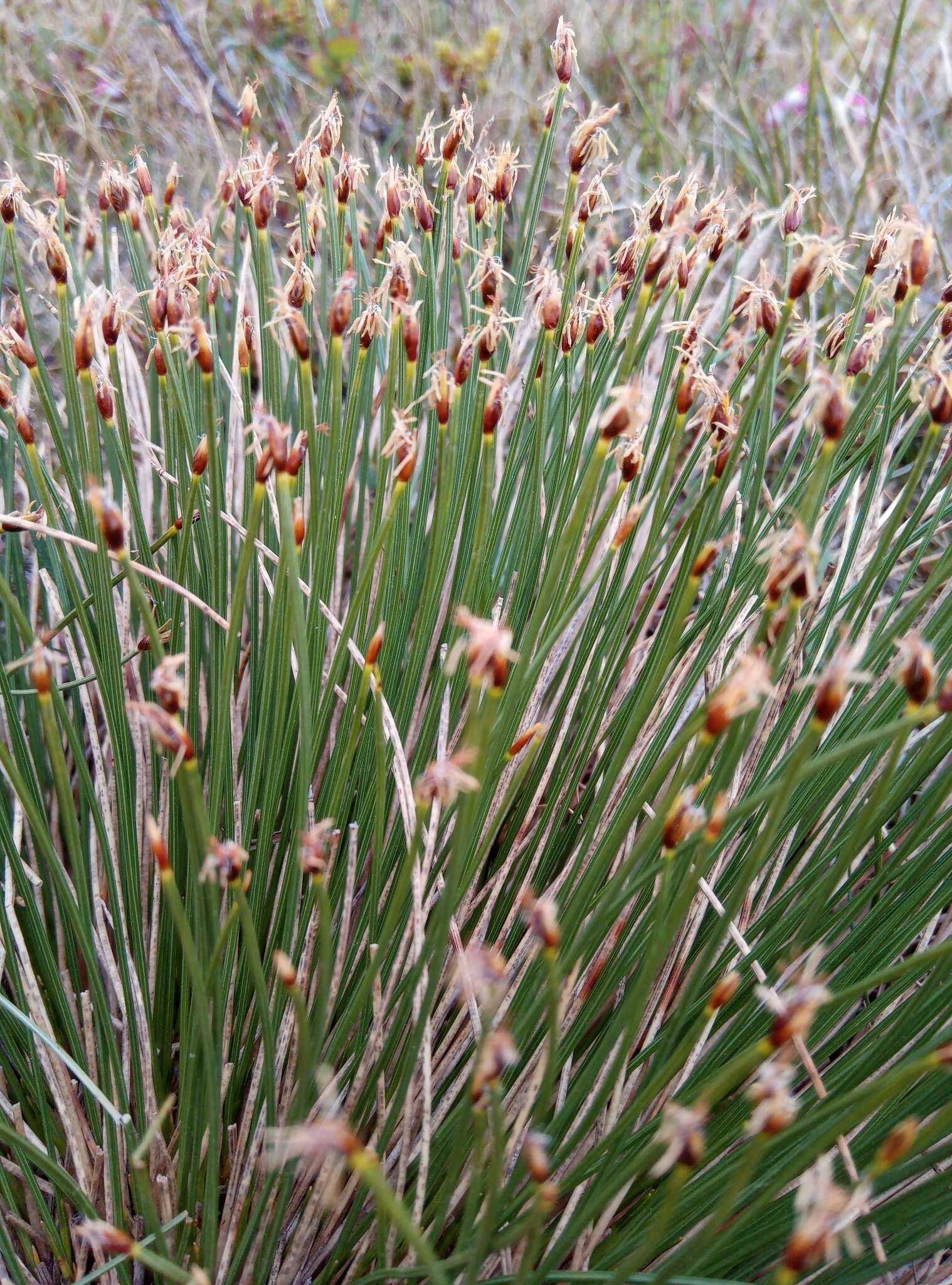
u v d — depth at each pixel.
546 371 0.14
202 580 0.16
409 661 0.15
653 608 0.16
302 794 0.12
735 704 0.10
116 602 0.16
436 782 0.10
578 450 0.15
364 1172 0.08
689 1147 0.09
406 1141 0.13
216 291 0.17
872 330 0.14
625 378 0.13
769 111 0.32
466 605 0.13
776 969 0.12
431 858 0.13
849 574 0.17
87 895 0.12
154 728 0.10
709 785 0.14
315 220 0.17
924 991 0.12
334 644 0.17
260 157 0.17
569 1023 0.14
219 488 0.13
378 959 0.12
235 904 0.11
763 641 0.11
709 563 0.12
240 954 0.14
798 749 0.10
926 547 0.15
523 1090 0.14
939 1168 0.13
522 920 0.16
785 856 0.15
